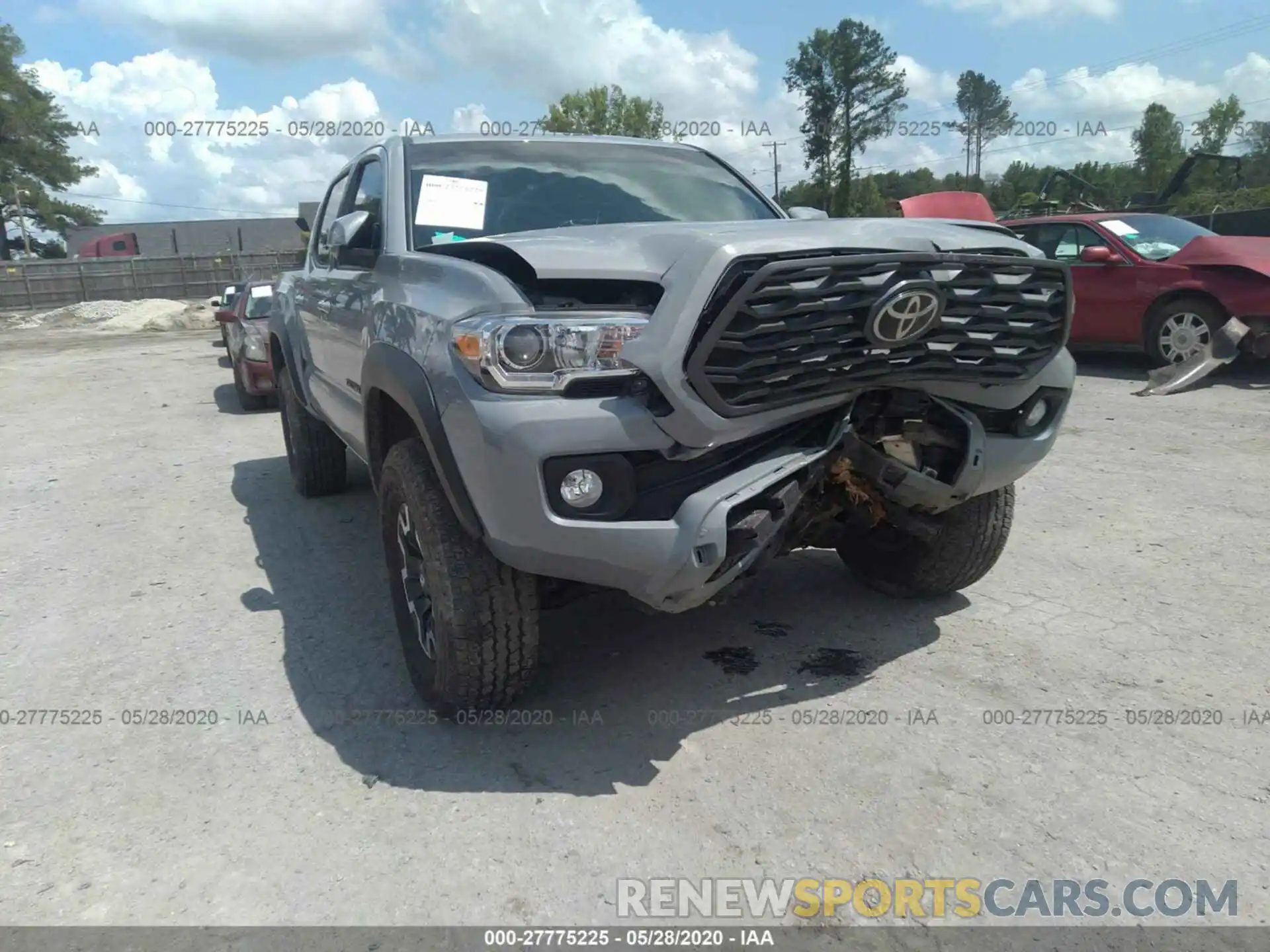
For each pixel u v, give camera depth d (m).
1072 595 4.20
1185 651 3.62
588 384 2.66
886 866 2.50
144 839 2.67
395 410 3.44
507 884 2.46
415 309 3.10
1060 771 2.88
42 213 59.12
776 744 3.08
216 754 3.10
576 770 2.96
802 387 2.76
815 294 2.65
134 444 8.42
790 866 2.51
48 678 3.68
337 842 2.64
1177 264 9.04
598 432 2.63
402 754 3.08
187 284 36.03
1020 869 2.47
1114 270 9.47
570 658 3.72
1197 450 6.62
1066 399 3.49
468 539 2.95
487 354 2.65
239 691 3.54
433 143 4.16
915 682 3.46
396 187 3.87
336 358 4.33
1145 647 3.67
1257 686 3.35
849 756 2.99
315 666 3.74
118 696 3.52
